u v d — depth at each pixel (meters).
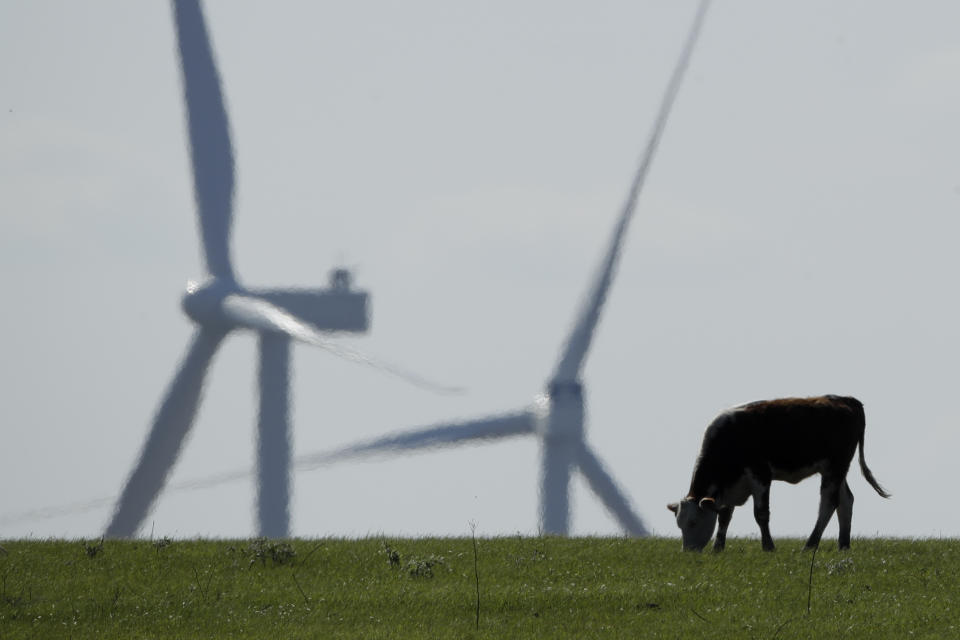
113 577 78.62
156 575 79.19
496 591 74.31
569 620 68.56
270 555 83.56
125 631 66.06
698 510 88.19
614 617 68.94
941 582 76.62
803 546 90.56
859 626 66.50
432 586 76.19
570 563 83.12
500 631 65.88
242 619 68.38
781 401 89.50
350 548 89.06
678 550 89.00
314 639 64.00
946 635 65.31
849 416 89.69
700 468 89.31
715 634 65.19
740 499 89.88
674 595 73.00
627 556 86.19
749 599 72.38
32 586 75.62
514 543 92.62
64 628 66.62
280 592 74.19
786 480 89.62
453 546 90.75
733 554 86.75
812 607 70.44
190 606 70.81
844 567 79.56
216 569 81.00
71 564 82.62
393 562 83.25
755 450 88.50
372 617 68.62
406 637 64.25
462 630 66.00
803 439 88.44
